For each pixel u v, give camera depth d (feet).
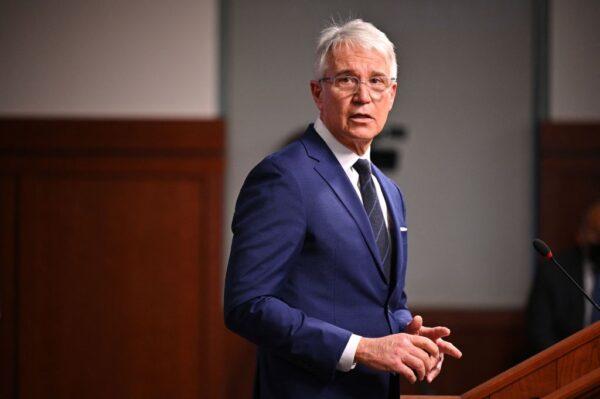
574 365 20.40
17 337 50.14
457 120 50.72
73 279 50.31
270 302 17.89
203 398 49.96
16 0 50.03
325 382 18.81
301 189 18.79
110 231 50.42
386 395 19.31
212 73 50.19
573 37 49.78
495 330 50.03
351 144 19.90
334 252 18.76
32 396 50.03
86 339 50.19
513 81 50.49
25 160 50.42
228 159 50.83
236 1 50.83
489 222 50.67
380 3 50.78
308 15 50.78
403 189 50.83
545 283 40.91
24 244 50.31
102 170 50.42
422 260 50.78
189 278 50.31
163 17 50.21
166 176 50.44
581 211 49.49
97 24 50.19
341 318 18.74
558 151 49.57
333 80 19.52
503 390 20.66
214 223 50.31
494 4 50.55
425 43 50.78
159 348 50.14
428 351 17.87
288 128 50.83
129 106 50.37
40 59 50.19
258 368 20.22
